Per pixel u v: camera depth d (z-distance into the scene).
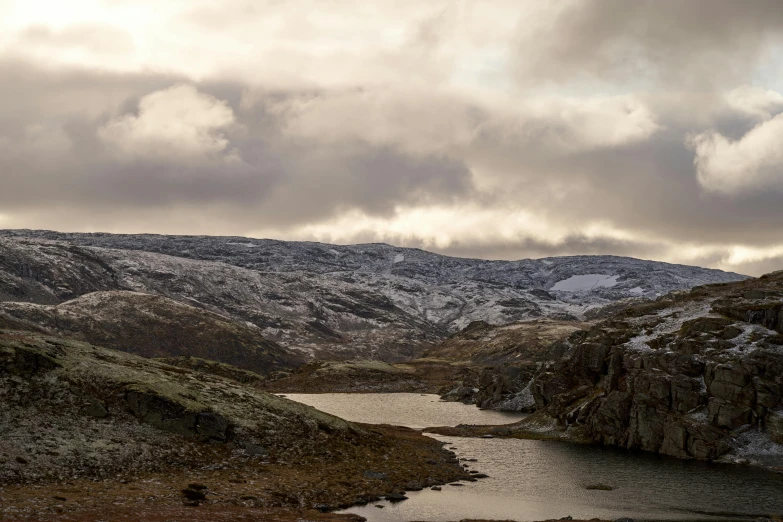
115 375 84.44
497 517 64.00
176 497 62.06
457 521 62.50
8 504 53.53
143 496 60.94
